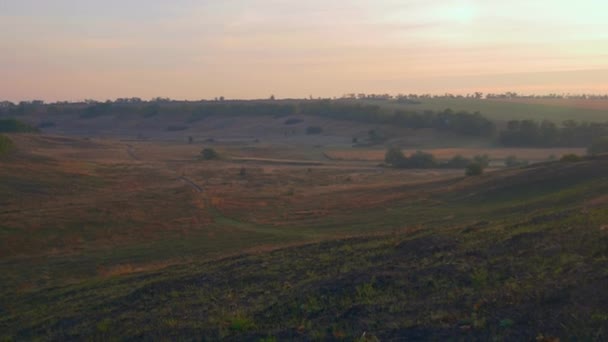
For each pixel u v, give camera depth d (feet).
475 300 33.83
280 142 443.32
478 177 194.29
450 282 37.99
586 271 34.73
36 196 207.41
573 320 28.89
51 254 120.16
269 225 149.59
